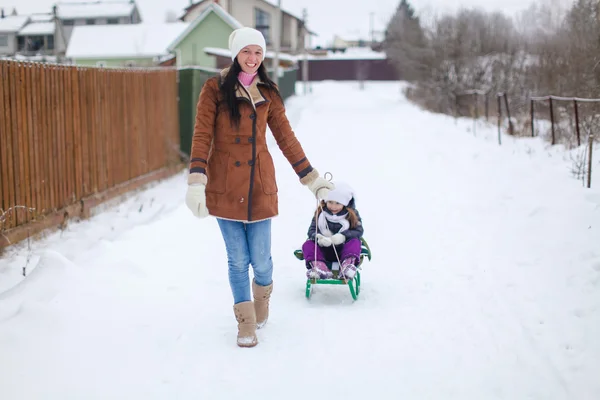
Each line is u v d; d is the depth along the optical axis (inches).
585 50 558.3
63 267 220.2
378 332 189.8
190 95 534.9
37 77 304.7
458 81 997.2
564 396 150.6
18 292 206.5
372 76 2709.2
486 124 737.6
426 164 498.9
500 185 388.8
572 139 507.2
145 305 210.4
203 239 295.7
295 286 235.9
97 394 151.6
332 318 202.1
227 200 178.4
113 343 179.8
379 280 241.8
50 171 319.0
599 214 286.0
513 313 201.0
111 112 396.5
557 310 200.4
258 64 180.1
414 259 266.5
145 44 1839.3
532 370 163.8
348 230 225.9
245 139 179.0
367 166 501.0
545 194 342.3
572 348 174.2
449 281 235.5
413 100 1239.5
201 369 165.2
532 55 805.2
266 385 156.5
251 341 178.9
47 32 2500.0
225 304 214.2
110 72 394.3
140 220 358.6
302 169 190.5
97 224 342.6
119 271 236.4
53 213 319.3
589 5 570.3
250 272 253.0
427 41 1071.0
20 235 287.6
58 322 185.9
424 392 153.2
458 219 327.6
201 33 1593.3
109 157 394.0
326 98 1565.0
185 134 542.3
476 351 175.3
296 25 2365.9
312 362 169.5
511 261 252.2
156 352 175.0
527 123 626.8
